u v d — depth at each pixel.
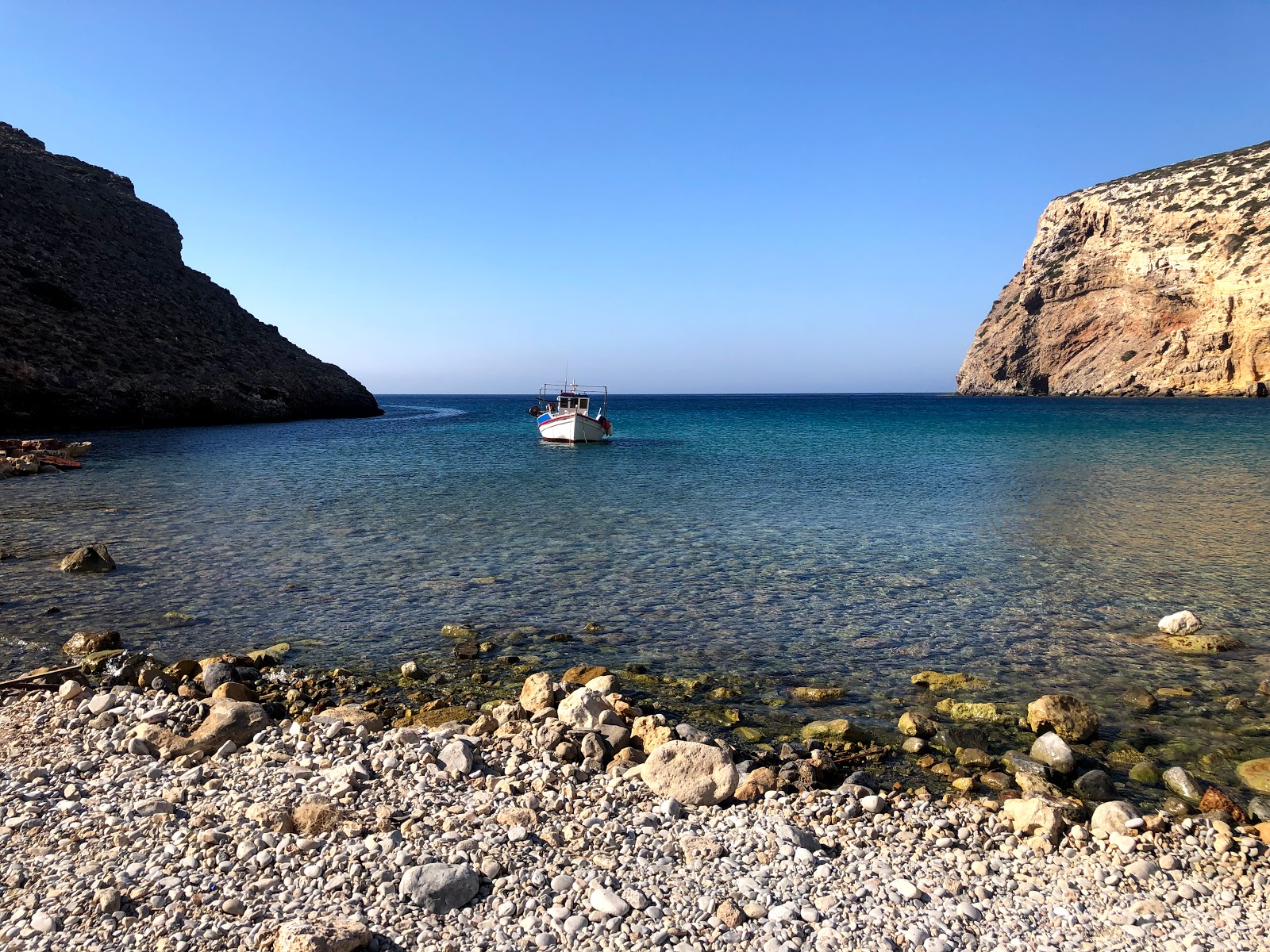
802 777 6.75
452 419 89.25
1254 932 4.80
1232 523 19.75
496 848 5.40
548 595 13.09
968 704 8.55
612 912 4.74
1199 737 7.92
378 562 15.37
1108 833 5.99
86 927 4.41
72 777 6.43
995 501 23.59
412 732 7.41
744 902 4.95
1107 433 54.06
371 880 4.94
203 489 25.36
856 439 53.59
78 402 46.44
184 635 10.93
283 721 7.82
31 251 55.97
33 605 12.20
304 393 73.56
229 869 5.04
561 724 7.64
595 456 40.38
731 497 24.67
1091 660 10.14
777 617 11.95
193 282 75.88
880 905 4.98
